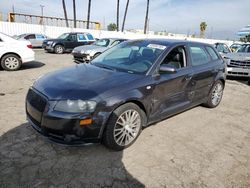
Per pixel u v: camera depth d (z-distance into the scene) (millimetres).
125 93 2998
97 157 2980
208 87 4859
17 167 2682
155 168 2840
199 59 4570
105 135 2973
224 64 5371
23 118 4012
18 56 8273
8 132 3477
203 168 2912
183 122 4359
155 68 3506
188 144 3506
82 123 2693
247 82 9219
